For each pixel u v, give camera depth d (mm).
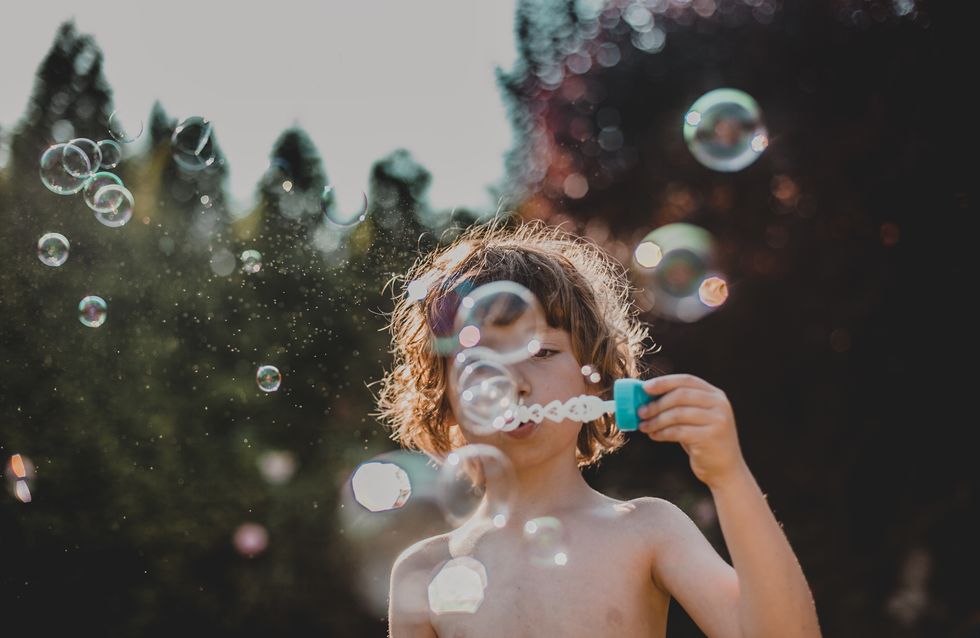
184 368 5438
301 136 5098
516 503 1677
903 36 7266
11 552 5492
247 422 5504
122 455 5547
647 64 7750
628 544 1602
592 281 2037
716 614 1500
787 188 7395
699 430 1396
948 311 7234
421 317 2076
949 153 7172
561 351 1721
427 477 3658
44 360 5414
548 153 8016
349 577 6012
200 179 5453
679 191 7578
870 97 7312
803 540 7234
